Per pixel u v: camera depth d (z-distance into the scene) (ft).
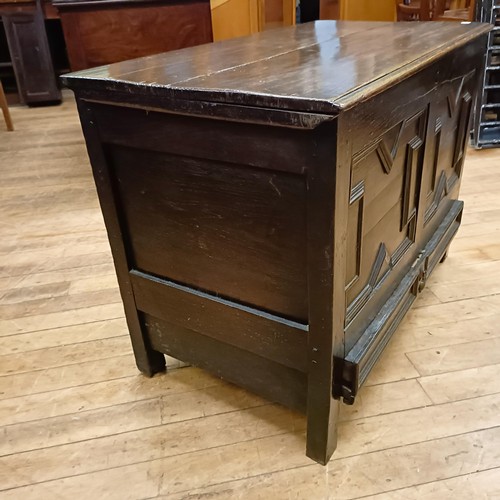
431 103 4.44
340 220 3.18
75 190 9.48
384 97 3.41
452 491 3.76
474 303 5.84
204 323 4.23
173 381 4.98
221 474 3.99
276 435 4.32
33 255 7.32
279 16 15.97
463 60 5.13
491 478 3.84
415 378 4.83
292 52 4.32
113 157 3.99
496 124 10.10
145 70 3.80
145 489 3.90
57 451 4.26
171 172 3.73
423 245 5.36
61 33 16.53
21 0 14.02
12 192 9.48
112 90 3.51
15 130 13.25
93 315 5.99
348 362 3.71
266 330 3.85
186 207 3.81
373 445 4.17
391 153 3.81
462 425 4.31
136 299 4.57
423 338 5.34
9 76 16.52
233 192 3.49
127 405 4.70
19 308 6.16
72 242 7.64
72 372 5.13
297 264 3.46
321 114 2.75
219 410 4.60
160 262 4.26
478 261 6.63
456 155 5.92
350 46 4.50
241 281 3.84
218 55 4.34
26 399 4.82
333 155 2.90
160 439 4.33
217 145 3.34
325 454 3.97
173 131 3.49
